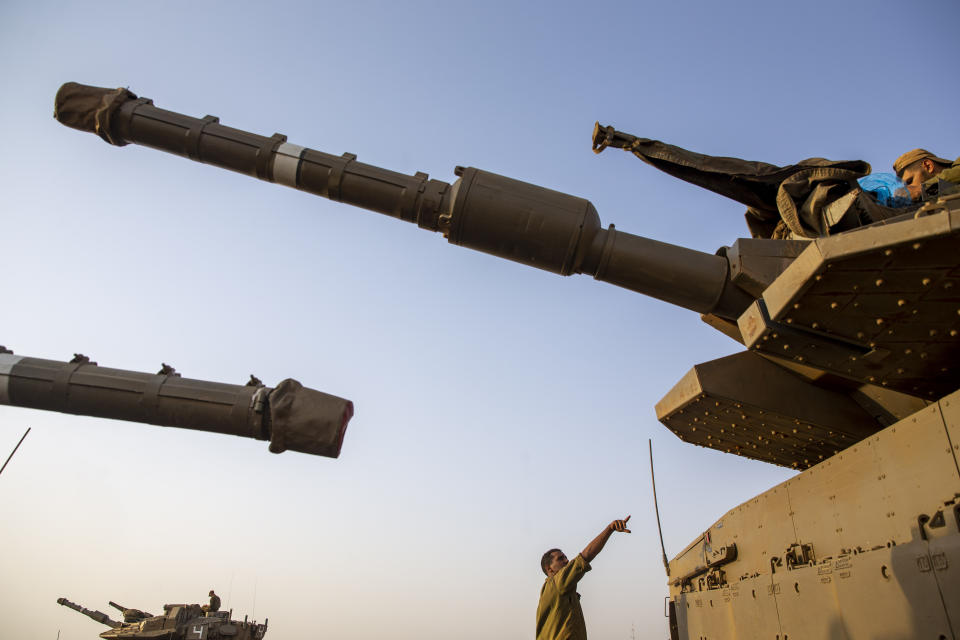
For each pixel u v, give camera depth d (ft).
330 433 15.26
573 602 19.03
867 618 17.81
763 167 22.82
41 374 16.90
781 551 23.84
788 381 25.36
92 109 22.17
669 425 28.60
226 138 22.31
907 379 20.47
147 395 16.44
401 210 22.09
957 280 16.29
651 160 24.38
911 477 17.97
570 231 21.26
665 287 21.99
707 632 28.60
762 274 20.86
